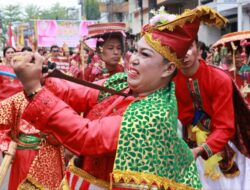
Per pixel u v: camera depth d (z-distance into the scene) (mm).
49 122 2258
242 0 14086
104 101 2674
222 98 4090
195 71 4129
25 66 2277
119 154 2270
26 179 4426
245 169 4672
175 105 2371
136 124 2262
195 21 2475
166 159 2303
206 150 3900
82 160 2566
